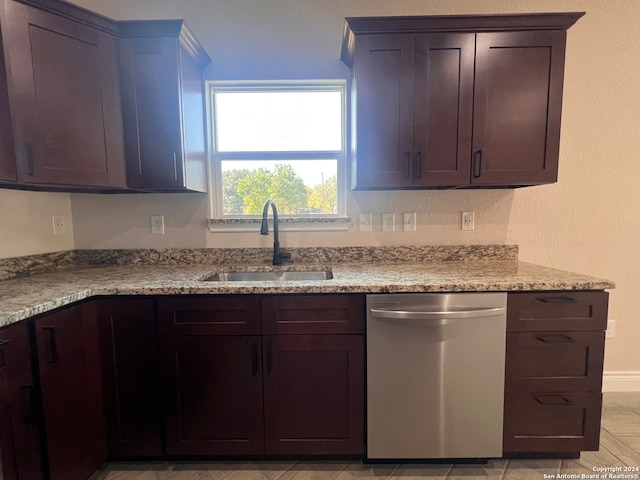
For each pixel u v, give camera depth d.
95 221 2.02
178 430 1.48
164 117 1.64
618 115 1.95
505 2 1.93
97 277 1.63
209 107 2.04
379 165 1.65
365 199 2.02
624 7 1.90
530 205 2.01
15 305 1.12
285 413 1.48
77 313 1.32
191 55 1.79
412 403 1.45
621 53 1.92
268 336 1.44
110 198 2.01
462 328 1.42
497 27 1.57
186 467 1.53
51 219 1.87
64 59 1.45
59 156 1.45
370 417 1.46
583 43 1.92
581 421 1.45
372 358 1.44
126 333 1.44
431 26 1.57
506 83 1.60
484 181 1.64
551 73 1.59
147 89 1.63
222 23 1.97
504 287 1.40
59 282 1.51
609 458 1.54
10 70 1.31
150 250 2.04
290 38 1.98
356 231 2.04
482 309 1.40
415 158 1.63
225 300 1.43
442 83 1.60
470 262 1.98
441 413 1.45
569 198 2.00
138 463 1.55
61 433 1.23
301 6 1.96
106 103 1.58
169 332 1.44
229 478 1.46
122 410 1.47
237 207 2.10
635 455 1.56
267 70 1.99
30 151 1.37
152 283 1.48
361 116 1.63
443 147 1.63
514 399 1.45
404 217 2.03
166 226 2.04
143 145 1.65
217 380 1.46
